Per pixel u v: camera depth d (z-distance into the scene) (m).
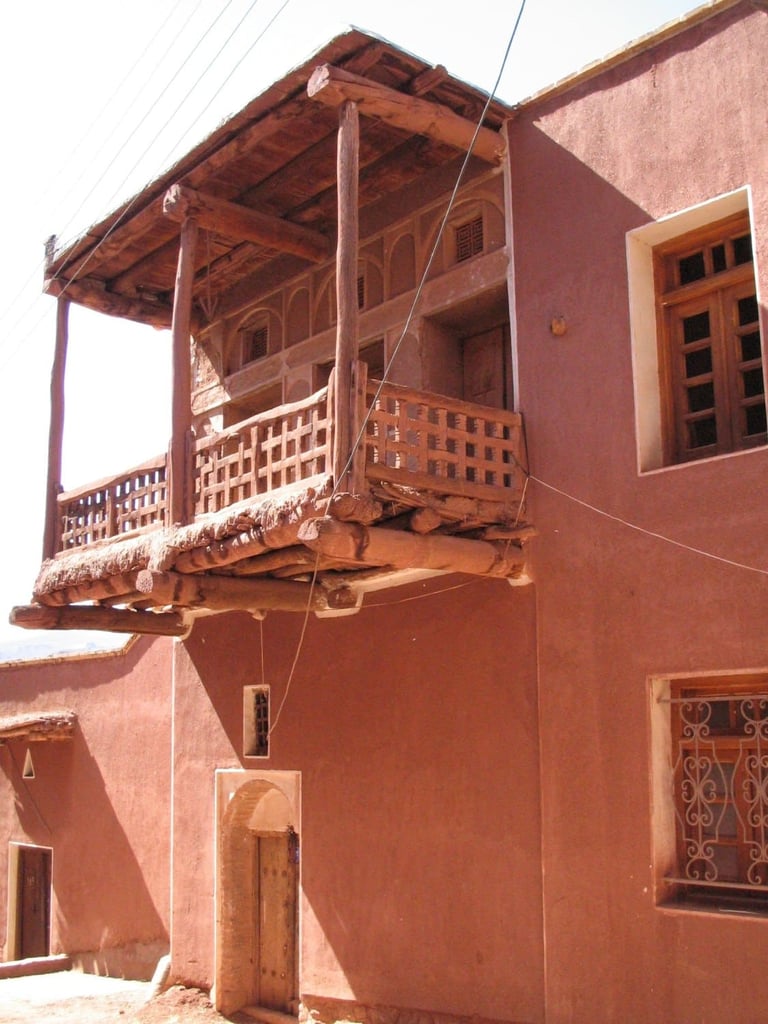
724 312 8.31
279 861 11.52
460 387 10.30
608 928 7.89
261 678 11.35
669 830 7.86
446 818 9.15
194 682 12.32
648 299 8.60
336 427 7.67
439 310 9.96
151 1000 11.70
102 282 12.48
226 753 11.70
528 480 8.88
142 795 13.86
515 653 8.82
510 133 9.56
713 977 7.30
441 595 9.50
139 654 14.31
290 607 10.09
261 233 10.79
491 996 8.57
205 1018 11.11
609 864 7.96
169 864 13.25
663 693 8.05
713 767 7.77
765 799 7.34
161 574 9.16
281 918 11.38
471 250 9.92
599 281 8.70
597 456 8.51
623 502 8.29
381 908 9.57
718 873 7.63
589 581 8.41
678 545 7.93
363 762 9.98
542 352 9.00
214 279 12.70
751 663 7.41
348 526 7.54
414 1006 9.14
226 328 12.94
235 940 11.48
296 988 11.02
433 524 8.03
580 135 9.02
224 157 9.72
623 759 8.01
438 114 8.94
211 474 9.19
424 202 10.37
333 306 11.40
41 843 15.68
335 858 10.09
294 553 8.95
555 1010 8.09
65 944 14.84
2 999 12.52
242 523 8.30
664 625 7.92
